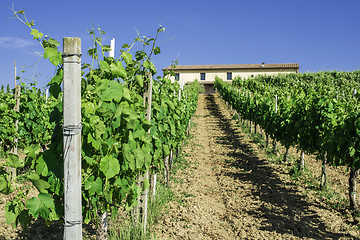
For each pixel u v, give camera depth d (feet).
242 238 15.20
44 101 31.50
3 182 7.48
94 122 8.30
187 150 37.88
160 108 17.01
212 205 19.88
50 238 13.74
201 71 155.33
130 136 10.85
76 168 6.77
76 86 6.68
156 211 16.56
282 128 30.09
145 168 13.47
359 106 21.53
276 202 20.20
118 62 10.28
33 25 7.63
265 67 149.28
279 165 29.73
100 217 10.21
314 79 88.89
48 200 7.39
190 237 14.84
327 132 20.21
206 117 71.41
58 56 7.32
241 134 48.21
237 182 24.97
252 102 47.32
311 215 18.04
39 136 29.07
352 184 18.24
